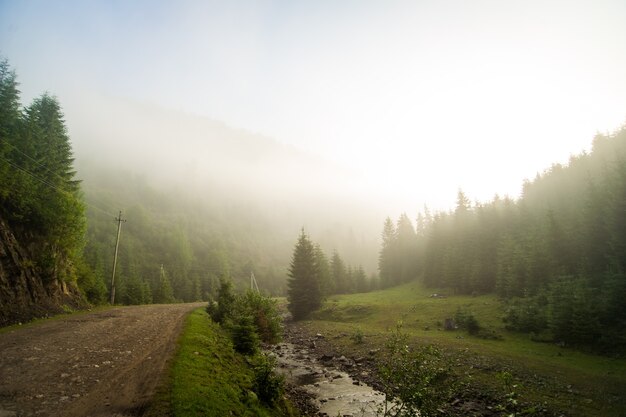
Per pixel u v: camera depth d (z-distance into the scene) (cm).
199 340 2152
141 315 3303
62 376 1356
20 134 3872
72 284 4128
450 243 9906
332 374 3175
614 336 3756
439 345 4016
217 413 1188
